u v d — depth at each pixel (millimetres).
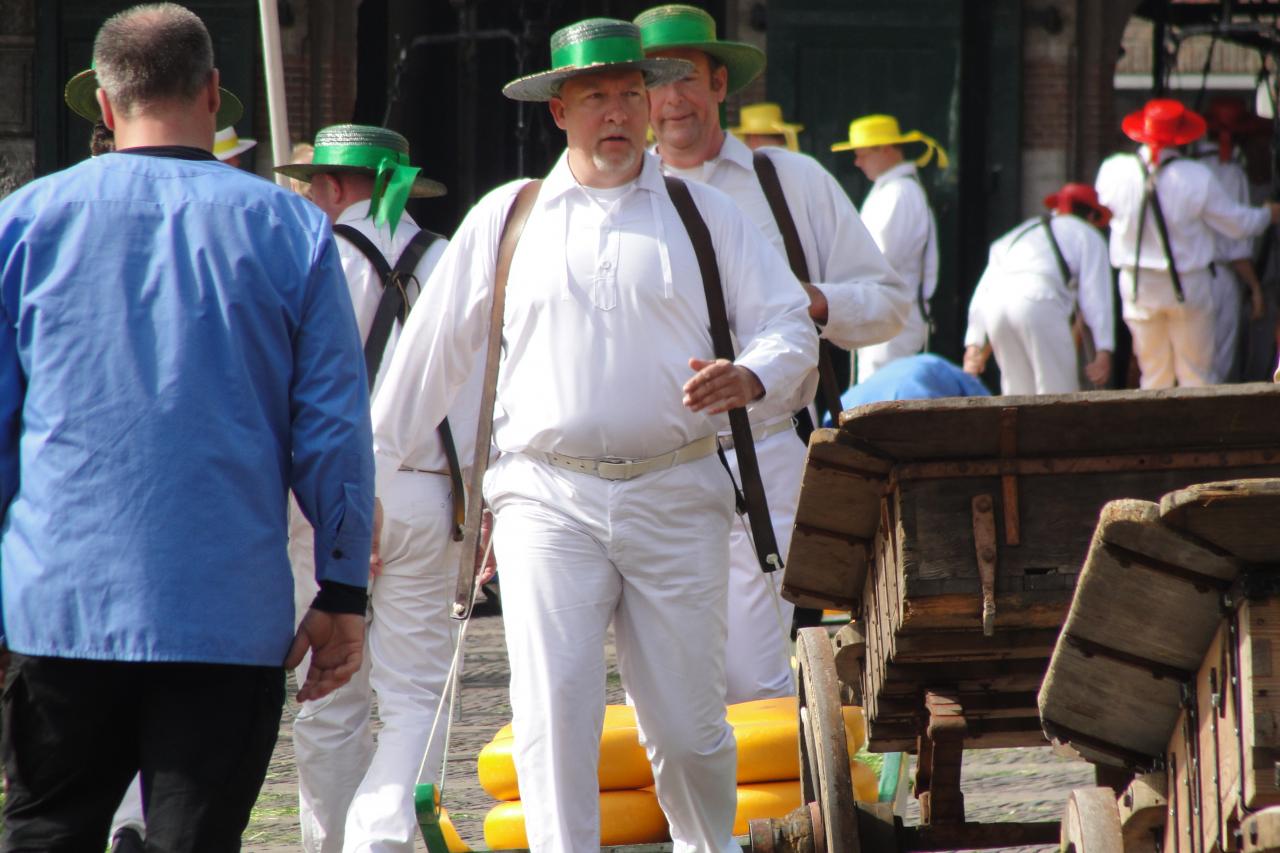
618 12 59281
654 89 20188
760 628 19453
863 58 49969
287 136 25391
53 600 11258
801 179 20328
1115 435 12047
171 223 11680
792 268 20094
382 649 17688
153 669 11508
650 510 14773
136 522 11266
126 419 11359
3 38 48938
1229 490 8250
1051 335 43219
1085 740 10594
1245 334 50875
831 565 14289
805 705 15336
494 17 58406
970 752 23766
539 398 14945
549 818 14609
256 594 11484
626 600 15047
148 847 11203
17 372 11609
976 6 50312
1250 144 52219
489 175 58969
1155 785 10492
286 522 11852
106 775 11867
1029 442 12133
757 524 15438
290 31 49719
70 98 19234
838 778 13844
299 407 11844
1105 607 9500
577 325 14883
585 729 14711
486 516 16906
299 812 21219
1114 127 51844
